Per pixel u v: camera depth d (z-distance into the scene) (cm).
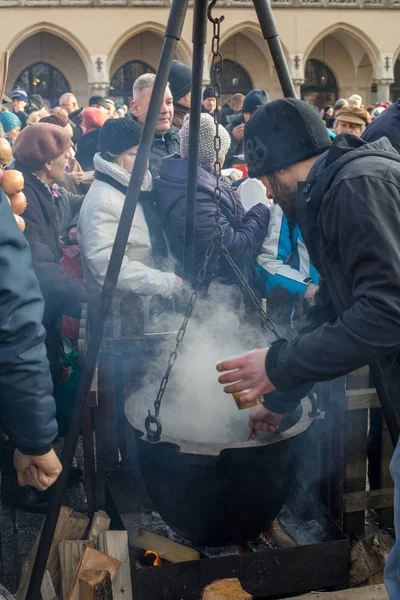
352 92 3341
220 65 261
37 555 232
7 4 2775
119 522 288
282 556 239
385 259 170
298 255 387
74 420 243
